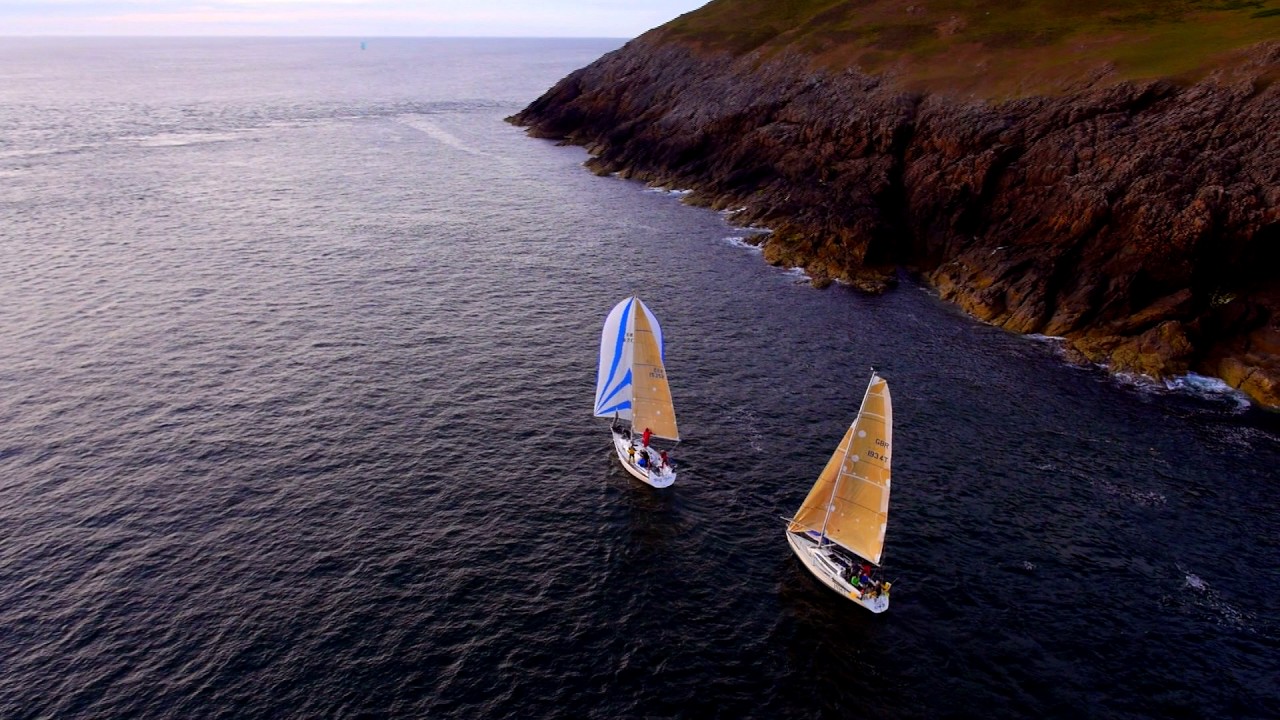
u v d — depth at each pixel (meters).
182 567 34.09
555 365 55.78
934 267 76.12
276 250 79.94
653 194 109.75
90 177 111.56
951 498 40.47
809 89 107.81
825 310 66.44
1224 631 31.89
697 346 58.94
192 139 150.12
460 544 36.25
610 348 42.75
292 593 32.75
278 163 128.25
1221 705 28.36
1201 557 36.31
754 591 33.97
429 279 72.62
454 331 60.94
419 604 32.38
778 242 82.00
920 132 87.38
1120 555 36.34
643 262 79.00
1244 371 52.34
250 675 28.61
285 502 38.84
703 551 36.47
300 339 58.31
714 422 48.00
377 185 113.31
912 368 55.62
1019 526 38.34
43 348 55.00
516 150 144.50
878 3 134.00
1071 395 51.78
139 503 38.41
